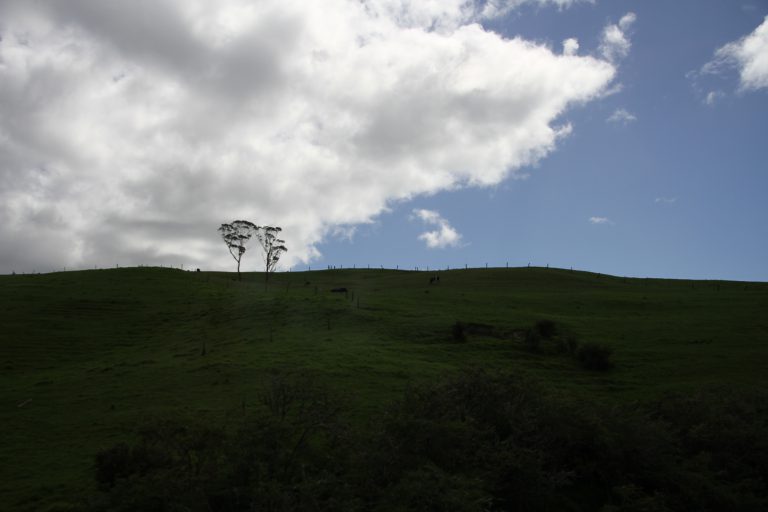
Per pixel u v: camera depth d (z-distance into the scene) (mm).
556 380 46156
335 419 26266
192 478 21797
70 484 26562
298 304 70000
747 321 64938
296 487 21125
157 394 41375
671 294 89062
